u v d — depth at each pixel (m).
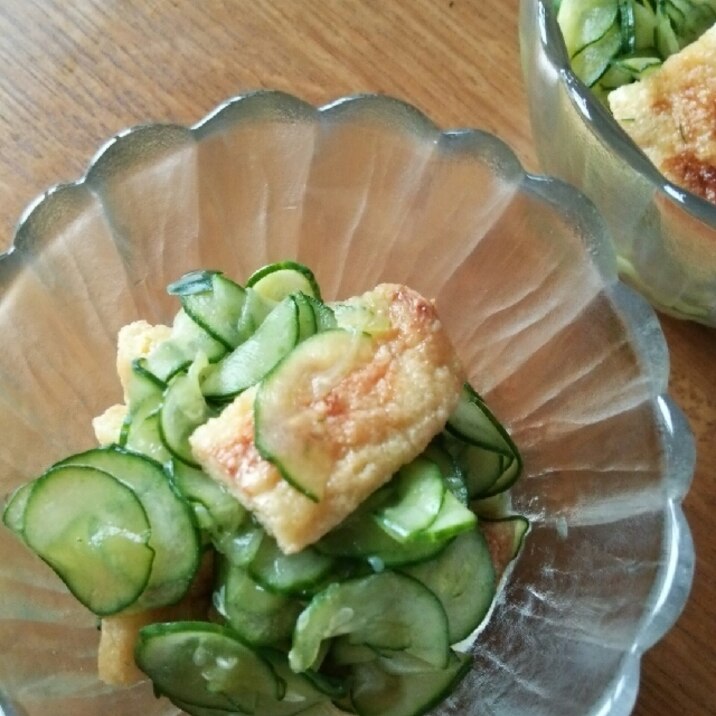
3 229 0.26
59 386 0.23
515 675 0.22
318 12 0.28
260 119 0.23
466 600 0.20
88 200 0.22
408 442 0.19
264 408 0.19
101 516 0.19
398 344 0.20
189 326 0.22
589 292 0.23
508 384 0.24
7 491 0.21
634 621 0.21
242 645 0.19
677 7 0.26
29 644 0.20
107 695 0.21
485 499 0.22
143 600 0.19
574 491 0.23
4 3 0.27
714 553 0.24
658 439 0.22
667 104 0.25
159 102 0.27
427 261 0.25
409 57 0.28
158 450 0.20
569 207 0.23
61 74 0.27
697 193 0.24
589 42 0.26
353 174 0.24
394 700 0.20
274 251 0.25
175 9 0.28
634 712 0.23
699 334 0.26
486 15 0.28
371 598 0.19
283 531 0.18
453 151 0.23
